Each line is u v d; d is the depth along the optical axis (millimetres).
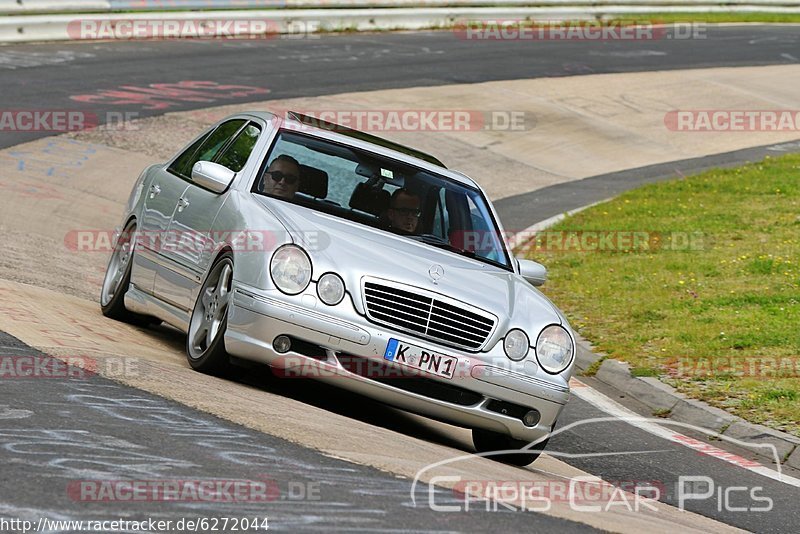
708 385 32469
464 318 22516
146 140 62656
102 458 15227
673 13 139000
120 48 90312
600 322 40625
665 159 80625
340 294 22094
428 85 90750
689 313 40875
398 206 25547
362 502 15008
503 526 15102
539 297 24578
